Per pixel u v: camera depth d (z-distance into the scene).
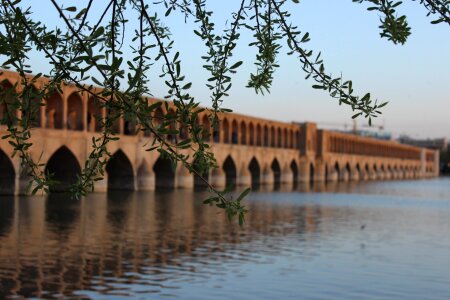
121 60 4.11
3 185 31.88
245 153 58.78
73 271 13.30
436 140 189.00
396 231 22.45
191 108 4.52
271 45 4.98
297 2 4.66
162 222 23.14
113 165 42.38
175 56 4.44
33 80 4.46
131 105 4.22
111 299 10.98
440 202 41.50
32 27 4.36
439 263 15.44
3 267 13.52
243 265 14.48
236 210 4.63
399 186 71.69
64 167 36.69
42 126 34.56
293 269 14.15
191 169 4.58
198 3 4.87
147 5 4.61
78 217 23.95
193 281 12.59
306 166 75.31
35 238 17.89
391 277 13.59
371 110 4.61
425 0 4.28
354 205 36.12
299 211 30.39
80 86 4.25
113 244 17.20
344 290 12.23
